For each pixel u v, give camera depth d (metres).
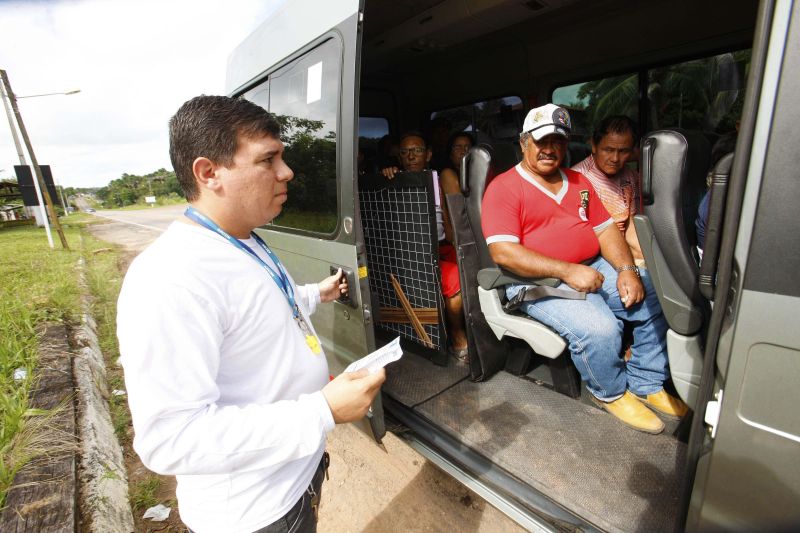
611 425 2.06
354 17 1.75
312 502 1.19
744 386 0.99
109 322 4.89
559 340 2.07
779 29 0.88
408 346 2.88
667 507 1.60
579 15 3.00
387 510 2.14
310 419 0.91
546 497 1.66
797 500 0.96
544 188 2.17
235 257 0.93
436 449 2.00
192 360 0.83
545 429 2.05
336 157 1.89
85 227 20.55
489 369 2.50
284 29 2.37
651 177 1.62
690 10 2.71
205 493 0.99
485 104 4.07
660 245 1.63
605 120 2.42
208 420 0.83
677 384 1.73
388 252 2.72
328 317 2.22
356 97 1.75
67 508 1.87
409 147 3.01
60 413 2.57
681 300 1.63
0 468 2.00
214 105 0.89
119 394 3.25
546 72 3.51
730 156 1.14
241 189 0.92
